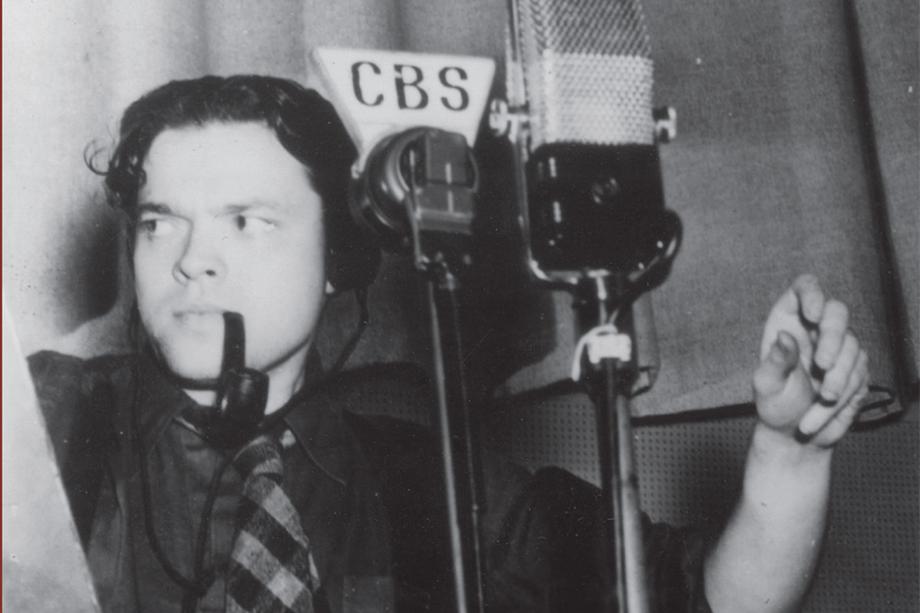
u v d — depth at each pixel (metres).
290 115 1.32
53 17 1.29
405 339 1.33
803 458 1.14
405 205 0.80
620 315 0.80
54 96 1.27
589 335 0.78
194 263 1.26
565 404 1.42
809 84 1.53
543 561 1.30
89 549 1.16
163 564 1.15
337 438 1.27
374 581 1.23
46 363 1.21
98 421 1.21
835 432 1.10
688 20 1.53
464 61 1.37
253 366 1.26
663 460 1.47
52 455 0.78
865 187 1.52
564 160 0.77
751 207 1.49
